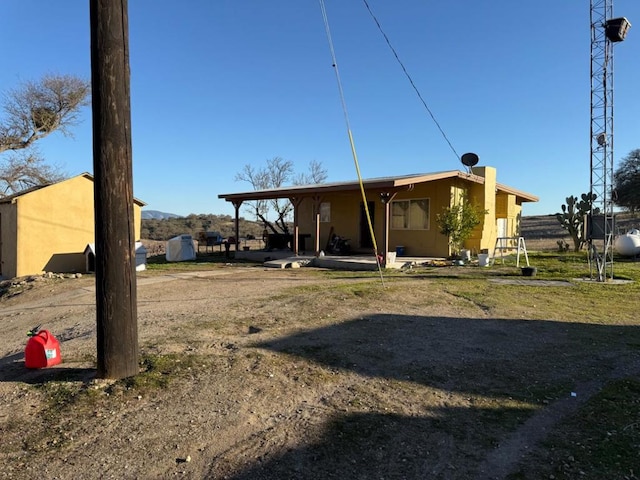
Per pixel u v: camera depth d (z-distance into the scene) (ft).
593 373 14.20
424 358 15.56
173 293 30.48
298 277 37.86
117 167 12.96
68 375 13.78
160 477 8.79
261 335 17.97
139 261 45.39
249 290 30.35
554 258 52.37
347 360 15.21
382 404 11.94
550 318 21.52
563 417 11.19
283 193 53.21
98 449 9.77
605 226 33.86
